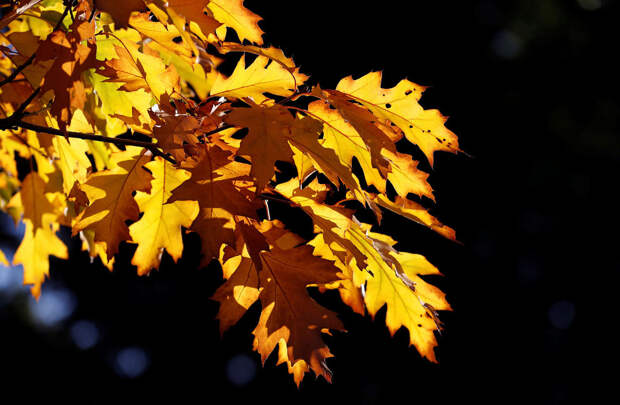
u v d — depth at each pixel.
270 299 1.73
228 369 8.88
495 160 8.47
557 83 9.37
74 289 9.14
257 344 1.73
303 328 1.71
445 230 1.83
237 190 1.50
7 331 9.52
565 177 9.14
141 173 1.71
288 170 4.99
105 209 1.68
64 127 1.45
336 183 1.60
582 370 9.02
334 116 1.68
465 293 8.16
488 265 8.49
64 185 2.19
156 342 8.80
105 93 1.92
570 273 9.17
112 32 1.72
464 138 8.30
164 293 8.84
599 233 9.22
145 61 1.63
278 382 8.35
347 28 7.49
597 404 8.87
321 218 1.74
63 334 9.56
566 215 9.16
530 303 8.88
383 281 2.06
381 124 1.63
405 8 7.78
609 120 9.58
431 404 7.97
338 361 7.80
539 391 8.76
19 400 9.10
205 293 8.41
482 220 8.27
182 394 8.66
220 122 1.62
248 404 8.49
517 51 9.48
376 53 7.70
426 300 2.05
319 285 2.03
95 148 2.20
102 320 9.19
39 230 2.51
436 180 7.69
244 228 1.52
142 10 1.35
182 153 1.44
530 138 8.87
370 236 1.96
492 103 8.59
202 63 1.38
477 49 8.60
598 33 9.70
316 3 7.19
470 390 8.12
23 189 2.45
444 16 8.18
